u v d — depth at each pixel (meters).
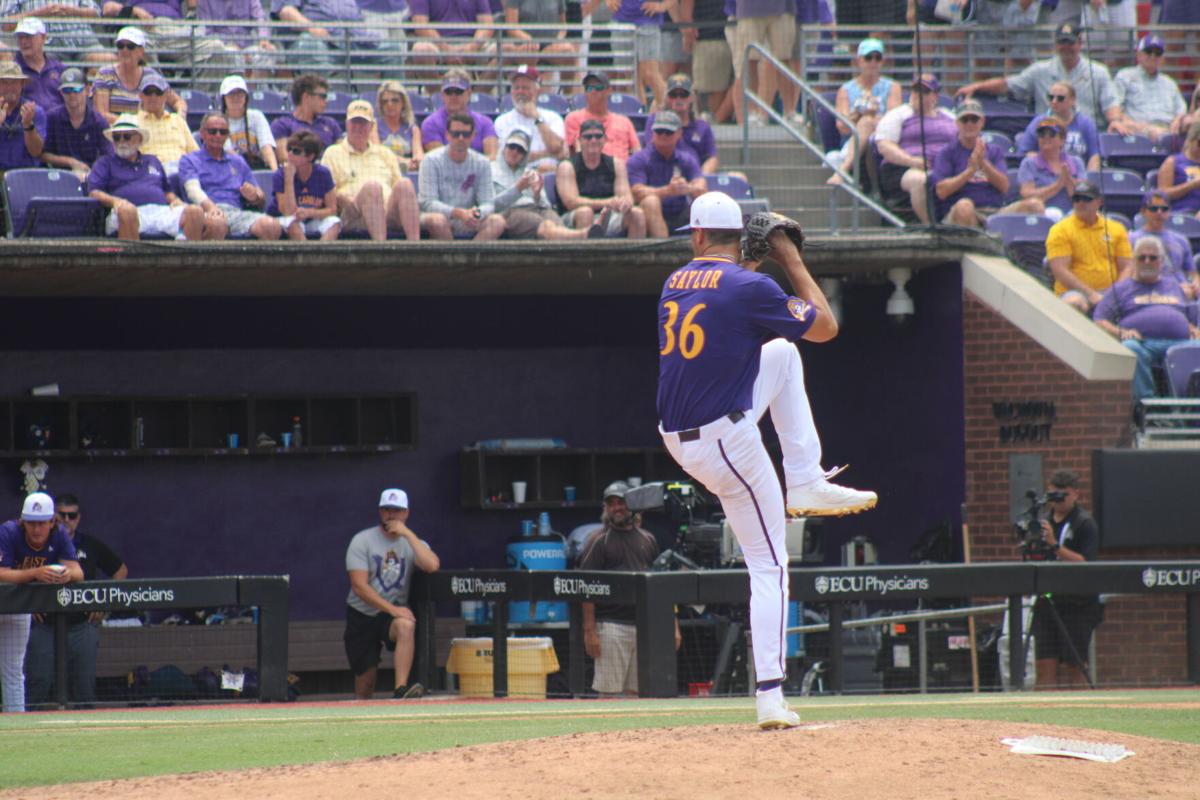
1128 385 45.38
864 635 42.09
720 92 59.81
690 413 19.81
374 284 48.81
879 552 51.38
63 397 47.69
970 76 61.22
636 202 49.66
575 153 50.22
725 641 39.44
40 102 48.16
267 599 39.22
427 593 43.69
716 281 19.81
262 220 44.97
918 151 53.16
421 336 52.12
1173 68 62.88
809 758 17.81
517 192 47.47
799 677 41.09
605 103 53.31
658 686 37.44
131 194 45.19
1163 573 39.88
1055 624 40.09
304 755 21.69
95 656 40.19
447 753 19.27
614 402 53.75
